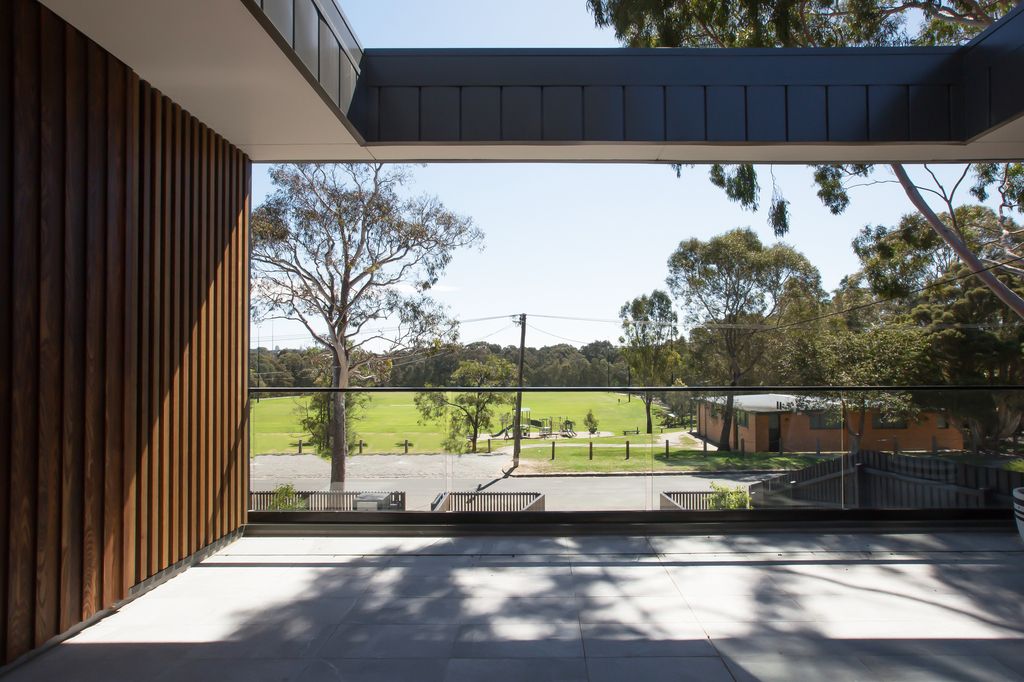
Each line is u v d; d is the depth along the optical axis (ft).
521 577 11.57
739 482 17.71
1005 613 9.88
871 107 13.19
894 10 35.50
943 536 13.83
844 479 17.57
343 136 12.94
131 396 10.32
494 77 13.09
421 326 58.65
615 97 13.10
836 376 62.90
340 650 8.79
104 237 9.71
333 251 57.77
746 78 13.14
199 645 8.94
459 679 7.97
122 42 9.27
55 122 8.74
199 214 12.45
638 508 15.83
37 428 8.46
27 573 8.35
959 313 52.26
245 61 9.73
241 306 14.33
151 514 10.93
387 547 13.37
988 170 38.50
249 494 14.71
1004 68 11.78
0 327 7.89
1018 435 16.67
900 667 8.20
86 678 8.00
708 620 9.68
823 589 10.89
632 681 7.89
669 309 75.20
